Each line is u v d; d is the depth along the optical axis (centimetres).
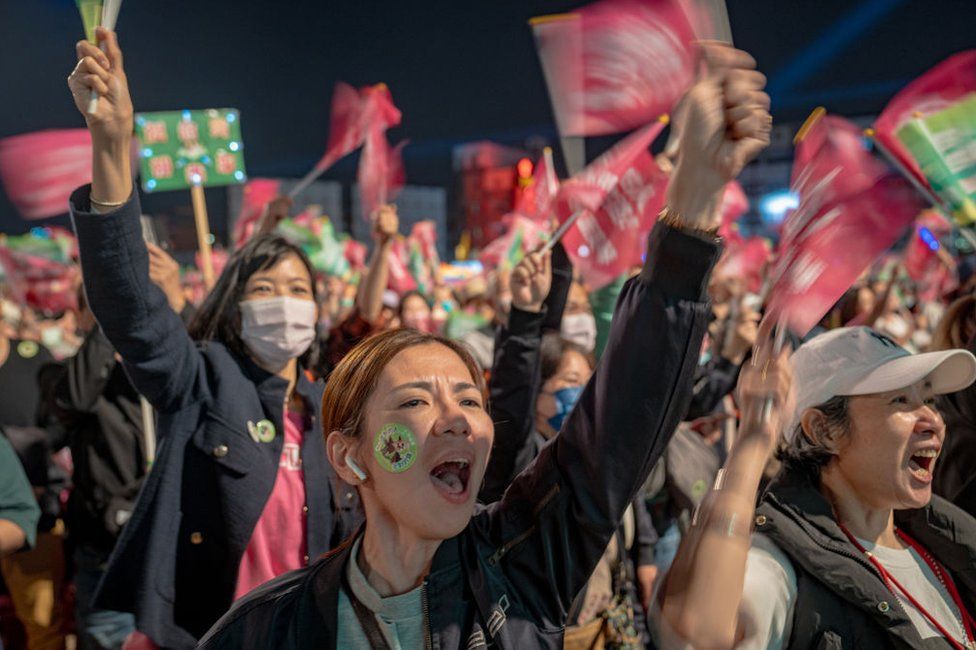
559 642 164
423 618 155
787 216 187
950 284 875
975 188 279
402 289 1053
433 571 158
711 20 142
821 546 198
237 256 312
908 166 284
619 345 158
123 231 240
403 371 158
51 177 332
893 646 194
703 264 152
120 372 418
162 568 281
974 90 282
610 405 159
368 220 542
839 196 191
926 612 205
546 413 349
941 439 212
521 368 283
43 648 488
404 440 153
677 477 404
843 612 195
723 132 143
